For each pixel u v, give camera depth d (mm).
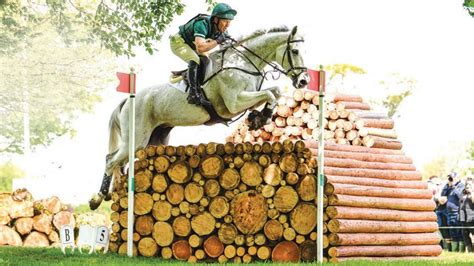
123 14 18422
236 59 13711
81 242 14008
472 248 17703
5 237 17156
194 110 14195
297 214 12703
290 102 15773
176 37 13914
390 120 15430
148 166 13828
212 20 13797
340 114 15062
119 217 14164
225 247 13125
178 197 13508
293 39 13477
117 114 15211
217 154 13289
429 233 14719
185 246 13430
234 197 13125
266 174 12914
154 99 14641
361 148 14344
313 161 12727
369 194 13375
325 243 12562
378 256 13414
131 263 12258
